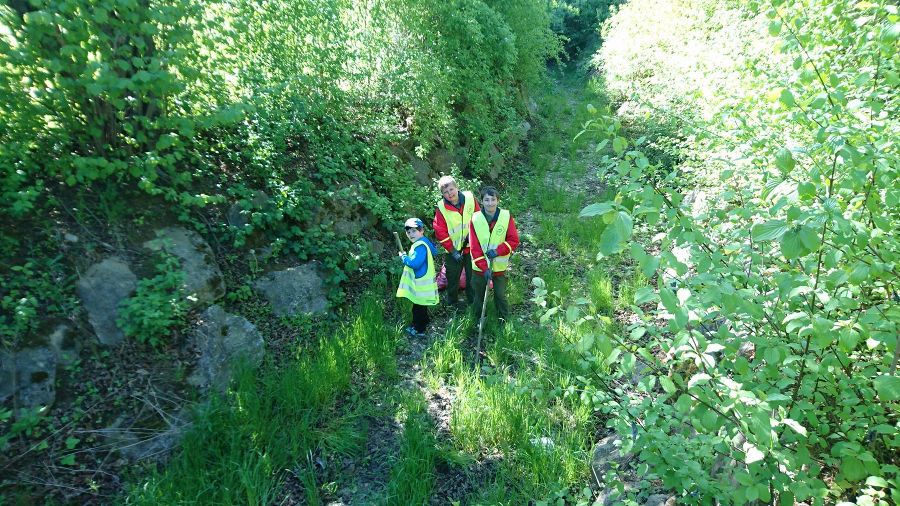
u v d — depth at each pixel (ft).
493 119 38.06
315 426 13.73
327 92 23.27
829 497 8.96
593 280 21.43
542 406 14.19
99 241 14.92
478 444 13.39
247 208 18.25
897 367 7.89
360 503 11.77
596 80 65.87
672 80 33.09
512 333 17.88
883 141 7.71
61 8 12.34
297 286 17.95
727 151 16.08
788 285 6.93
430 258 18.37
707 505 7.95
